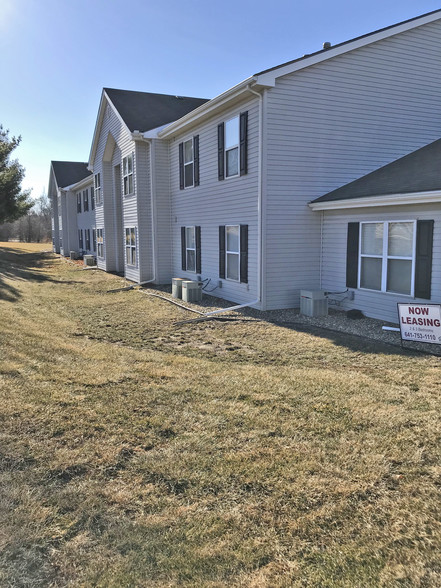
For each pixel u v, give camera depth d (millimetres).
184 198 14672
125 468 3334
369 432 3912
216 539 2592
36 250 42938
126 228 17766
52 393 4746
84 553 2479
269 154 10000
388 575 2318
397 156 11461
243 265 11156
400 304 7285
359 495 3000
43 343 7023
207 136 12688
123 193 17844
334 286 10547
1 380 5047
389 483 3139
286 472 3268
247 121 10539
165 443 3721
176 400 4672
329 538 2600
